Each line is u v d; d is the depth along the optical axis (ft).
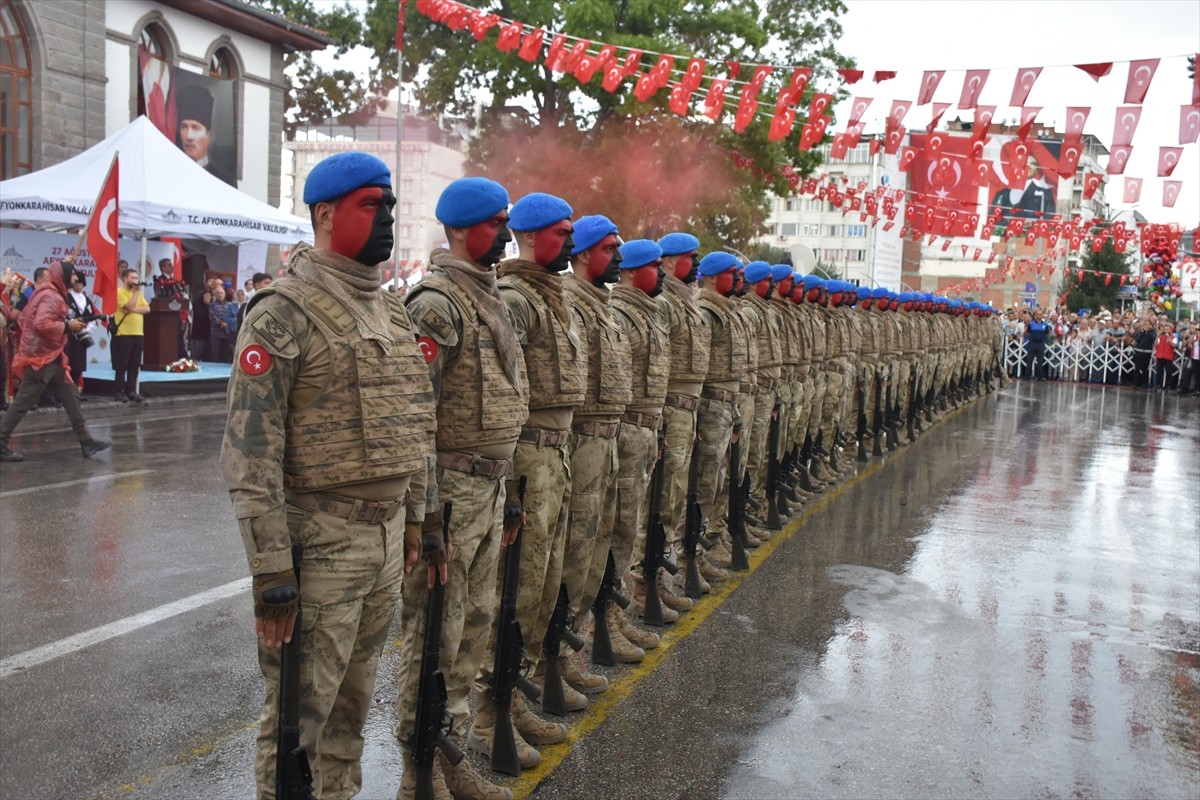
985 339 82.74
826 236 210.59
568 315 14.23
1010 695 16.98
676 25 85.05
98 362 53.62
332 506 9.58
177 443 37.32
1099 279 152.76
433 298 11.78
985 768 14.24
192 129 73.61
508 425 12.37
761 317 27.09
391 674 17.21
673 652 18.44
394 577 10.27
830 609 21.33
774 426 28.02
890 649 18.99
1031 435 54.34
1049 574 25.08
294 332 9.27
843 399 36.81
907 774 13.94
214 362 63.57
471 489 12.14
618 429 15.92
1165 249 76.89
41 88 61.93
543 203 13.87
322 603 9.56
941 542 27.96
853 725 15.49
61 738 13.85
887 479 37.99
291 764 9.18
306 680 9.59
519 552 13.29
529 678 15.48
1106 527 31.17
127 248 55.42
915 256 148.87
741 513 24.35
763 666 17.83
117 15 66.80
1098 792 13.67
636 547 20.33
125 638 17.61
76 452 34.65
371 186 9.64
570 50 36.60
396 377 9.96
